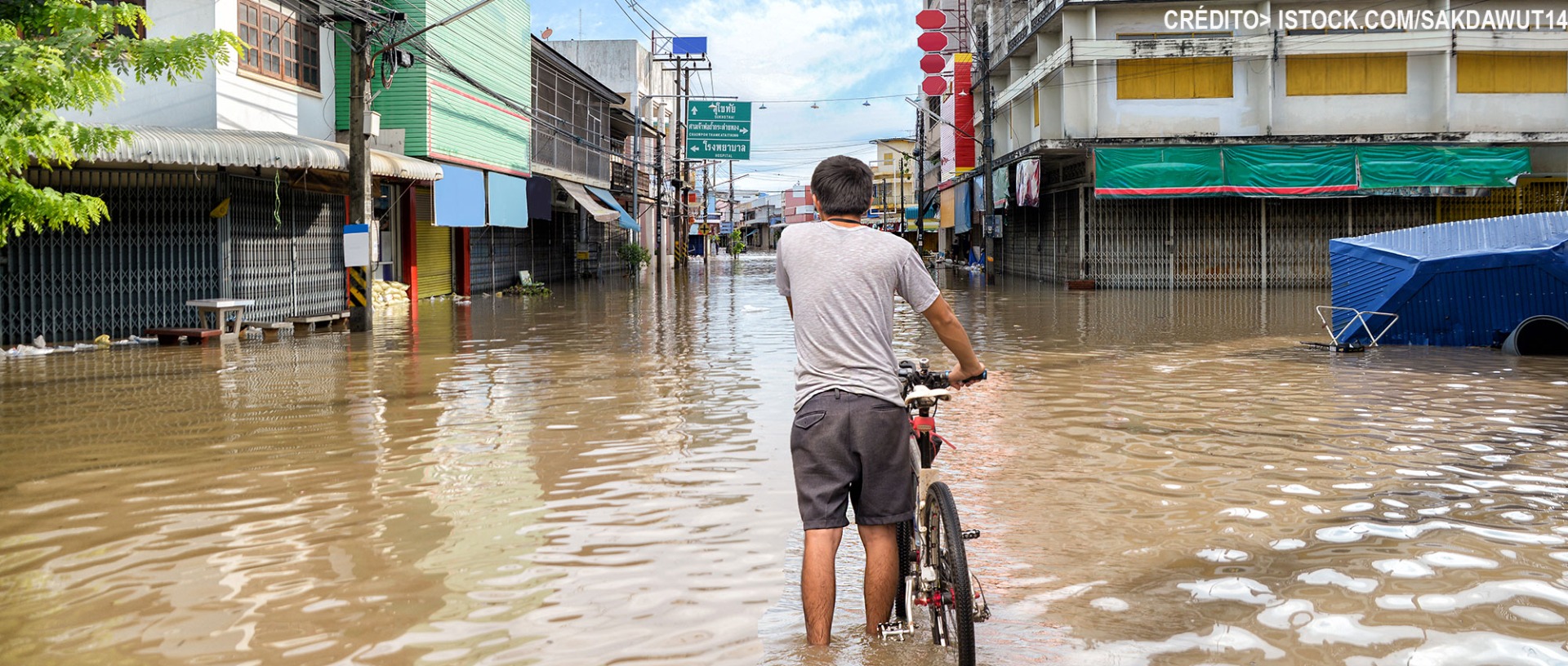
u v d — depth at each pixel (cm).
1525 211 3105
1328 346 1382
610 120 4350
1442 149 2989
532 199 3147
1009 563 468
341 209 1986
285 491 616
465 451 729
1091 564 466
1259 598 418
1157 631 385
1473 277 1349
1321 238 3094
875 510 367
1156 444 741
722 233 12531
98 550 503
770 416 861
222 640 388
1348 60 3012
